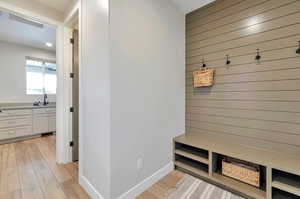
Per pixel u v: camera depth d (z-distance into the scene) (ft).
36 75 15.33
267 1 5.91
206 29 7.68
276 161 5.02
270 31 5.86
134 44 5.54
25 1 6.77
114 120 4.90
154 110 6.49
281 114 5.70
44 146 11.07
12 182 6.47
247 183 5.72
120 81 5.08
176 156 7.79
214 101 7.48
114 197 4.92
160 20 6.70
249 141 6.46
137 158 5.73
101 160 5.16
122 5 5.10
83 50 6.27
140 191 5.82
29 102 14.61
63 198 5.52
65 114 8.29
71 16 7.28
